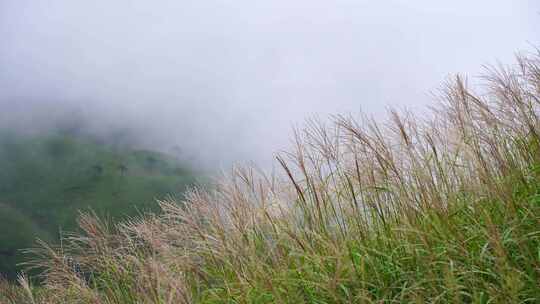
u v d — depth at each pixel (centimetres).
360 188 433
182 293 442
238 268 453
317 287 399
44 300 572
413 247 382
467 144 443
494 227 343
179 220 532
